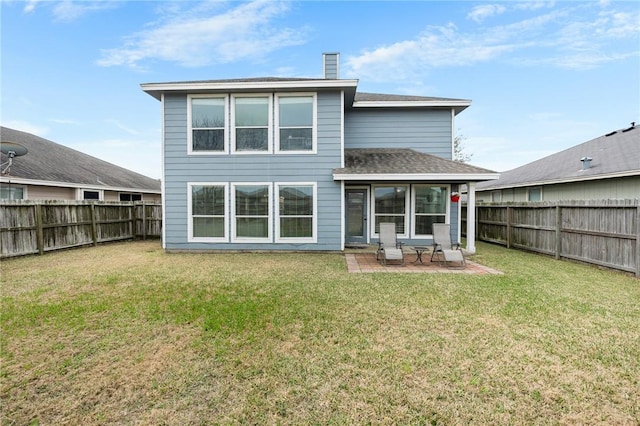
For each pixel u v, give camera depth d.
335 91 9.34
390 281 6.16
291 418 2.38
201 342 3.54
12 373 2.94
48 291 5.45
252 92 9.38
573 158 14.62
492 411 2.44
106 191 17.05
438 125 11.03
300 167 9.48
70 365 3.08
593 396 2.61
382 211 10.50
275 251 9.55
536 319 4.18
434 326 3.96
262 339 3.60
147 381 2.83
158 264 7.81
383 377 2.87
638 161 10.39
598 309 4.55
